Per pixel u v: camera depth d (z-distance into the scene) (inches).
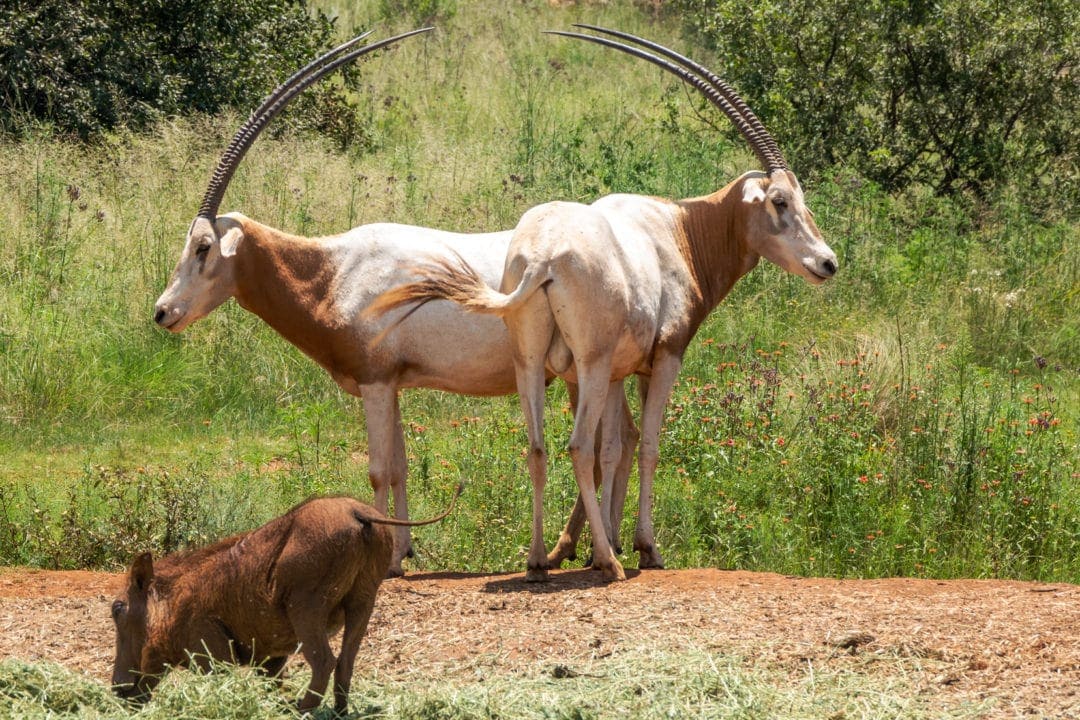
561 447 1395.2
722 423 1390.3
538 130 2780.5
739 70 2501.2
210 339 1811.0
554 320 972.6
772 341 1849.2
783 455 1321.4
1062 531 1207.6
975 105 2423.7
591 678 772.6
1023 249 2159.2
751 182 1098.1
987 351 1897.1
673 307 1055.6
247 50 2529.5
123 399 1701.5
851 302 2005.4
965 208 2337.6
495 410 1609.3
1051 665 766.5
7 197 2087.8
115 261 1966.0
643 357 1027.3
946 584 975.0
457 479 1362.0
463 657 824.3
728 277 1122.0
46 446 1573.6
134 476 1433.3
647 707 721.6
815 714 712.4
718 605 909.8
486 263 1095.0
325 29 2726.4
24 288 1881.2
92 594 1014.4
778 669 784.3
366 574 695.1
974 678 759.1
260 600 692.7
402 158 2470.5
